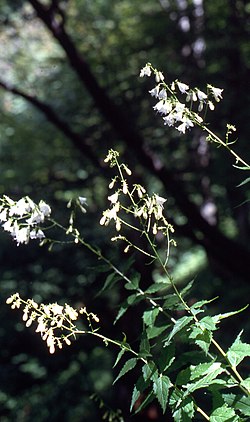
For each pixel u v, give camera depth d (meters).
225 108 9.94
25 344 13.83
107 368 13.98
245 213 12.86
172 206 11.09
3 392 13.98
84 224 12.66
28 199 2.69
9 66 12.80
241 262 7.95
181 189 7.90
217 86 10.38
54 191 13.14
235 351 2.36
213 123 10.07
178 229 8.03
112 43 11.49
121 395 7.98
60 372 13.96
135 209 2.59
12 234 2.71
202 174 11.20
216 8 10.39
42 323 2.42
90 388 14.02
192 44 11.01
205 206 12.29
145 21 11.47
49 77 12.55
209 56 10.44
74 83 11.97
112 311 11.25
